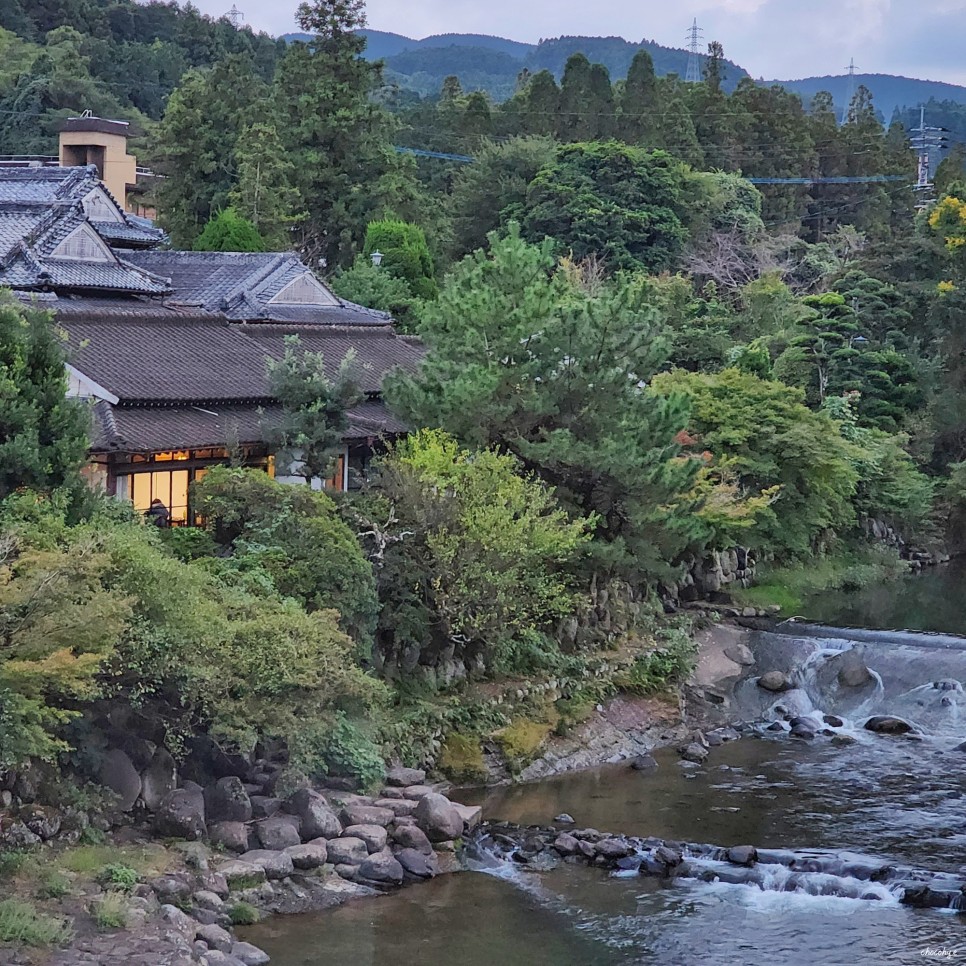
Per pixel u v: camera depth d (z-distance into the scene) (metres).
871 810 26.23
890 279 73.81
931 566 57.44
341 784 24.25
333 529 26.91
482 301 33.41
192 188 69.75
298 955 18.91
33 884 18.75
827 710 34.53
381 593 28.27
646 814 25.88
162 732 22.38
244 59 79.31
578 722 30.48
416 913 20.69
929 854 23.72
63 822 20.36
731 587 45.34
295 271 47.78
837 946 19.91
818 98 142.88
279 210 64.81
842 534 54.72
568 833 24.09
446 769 27.20
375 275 58.19
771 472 45.19
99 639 19.44
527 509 30.27
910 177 117.75
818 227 110.75
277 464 31.70
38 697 18.62
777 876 22.55
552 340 33.06
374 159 71.38
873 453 54.56
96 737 21.58
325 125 70.00
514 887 21.98
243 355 36.50
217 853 21.28
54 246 42.19
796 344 62.41
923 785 27.95
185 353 34.91
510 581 28.25
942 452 63.69
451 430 32.34
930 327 68.88
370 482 31.55
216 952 18.11
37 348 24.12
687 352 62.00
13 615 18.66
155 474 30.83
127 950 17.38
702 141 111.25
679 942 19.97
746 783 28.05
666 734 31.67
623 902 21.52
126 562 21.02
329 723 23.25
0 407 22.69
